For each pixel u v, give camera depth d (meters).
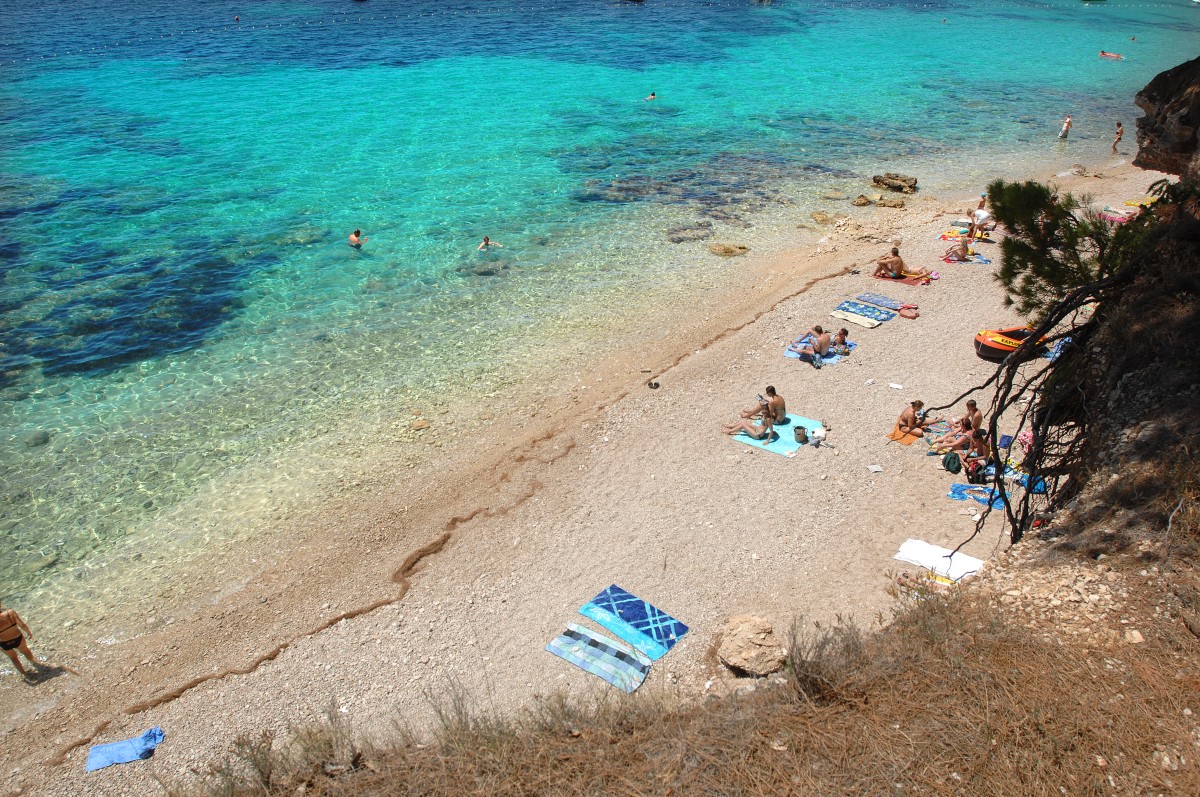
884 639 9.66
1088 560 10.06
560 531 15.46
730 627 12.31
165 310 23.41
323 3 82.69
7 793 11.07
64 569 14.95
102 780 11.08
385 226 29.83
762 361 21.33
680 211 32.03
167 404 19.41
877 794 7.36
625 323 23.66
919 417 17.69
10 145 37.19
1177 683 8.14
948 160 39.12
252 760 8.92
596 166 37.03
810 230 30.44
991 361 20.80
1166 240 11.20
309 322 23.23
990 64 61.81
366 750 9.21
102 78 50.12
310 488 16.98
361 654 12.91
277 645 13.25
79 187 32.47
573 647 12.48
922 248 28.23
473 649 12.79
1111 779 7.29
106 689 12.65
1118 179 35.34
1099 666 8.48
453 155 37.91
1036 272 11.45
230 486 17.00
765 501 15.92
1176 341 11.12
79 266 25.75
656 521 15.55
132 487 16.86
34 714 12.30
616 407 19.55
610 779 7.93
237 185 33.41
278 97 46.97
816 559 14.26
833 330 22.80
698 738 8.33
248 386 20.20
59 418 18.72
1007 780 7.33
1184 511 9.88
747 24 75.12
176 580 14.76
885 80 55.62
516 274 26.50
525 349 22.25
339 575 14.75
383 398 19.98
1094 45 70.81
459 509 16.34
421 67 55.34
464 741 8.73
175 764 11.20
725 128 43.56
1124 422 11.40
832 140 41.91
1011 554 10.91
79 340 21.73
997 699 8.17
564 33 68.69
